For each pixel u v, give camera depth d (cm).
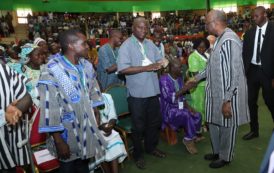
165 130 371
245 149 338
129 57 287
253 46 341
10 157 171
